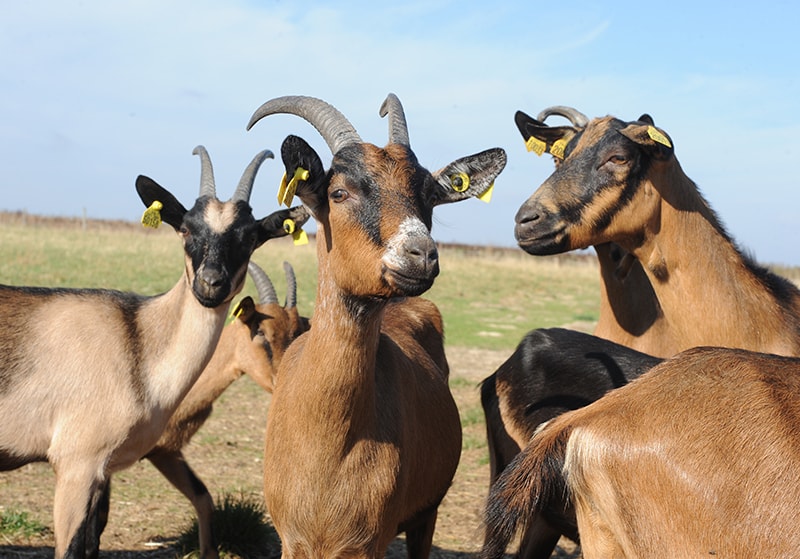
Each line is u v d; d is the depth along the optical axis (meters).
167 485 7.20
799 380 2.86
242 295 17.81
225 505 6.11
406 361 4.40
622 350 4.70
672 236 4.73
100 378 5.22
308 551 3.88
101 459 5.20
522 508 3.04
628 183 4.68
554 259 34.31
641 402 2.93
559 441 3.02
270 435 4.02
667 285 4.82
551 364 4.78
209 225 5.50
